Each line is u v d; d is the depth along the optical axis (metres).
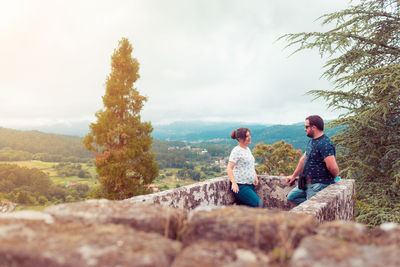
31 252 0.73
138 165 10.88
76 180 122.12
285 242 0.82
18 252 0.73
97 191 10.53
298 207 2.19
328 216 2.31
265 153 13.20
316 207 2.17
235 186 3.63
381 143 6.96
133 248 0.79
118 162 10.55
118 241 0.83
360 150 7.27
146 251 0.77
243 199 3.74
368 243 0.84
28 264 0.72
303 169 3.36
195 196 3.37
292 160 12.84
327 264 0.69
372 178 7.16
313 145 3.24
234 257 0.80
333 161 3.07
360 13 7.83
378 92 7.02
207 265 0.74
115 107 10.93
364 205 6.88
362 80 7.36
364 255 0.72
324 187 3.17
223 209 1.08
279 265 0.76
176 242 0.89
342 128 7.55
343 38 7.11
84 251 0.76
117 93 11.09
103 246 0.79
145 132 11.33
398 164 6.42
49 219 1.00
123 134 10.39
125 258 0.73
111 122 10.64
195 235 0.97
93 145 10.62
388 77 6.29
